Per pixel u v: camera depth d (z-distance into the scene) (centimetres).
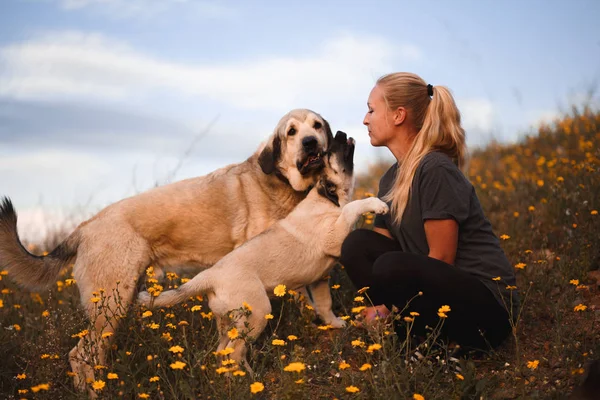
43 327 385
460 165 349
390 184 388
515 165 798
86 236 403
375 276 319
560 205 539
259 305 347
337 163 403
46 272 404
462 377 268
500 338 327
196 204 421
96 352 321
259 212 433
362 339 347
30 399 313
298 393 257
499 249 330
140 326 366
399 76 358
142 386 293
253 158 452
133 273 400
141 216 411
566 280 407
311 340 382
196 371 302
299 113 450
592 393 251
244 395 278
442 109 338
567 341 321
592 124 862
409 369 290
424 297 316
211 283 347
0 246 394
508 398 275
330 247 382
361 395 265
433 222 314
